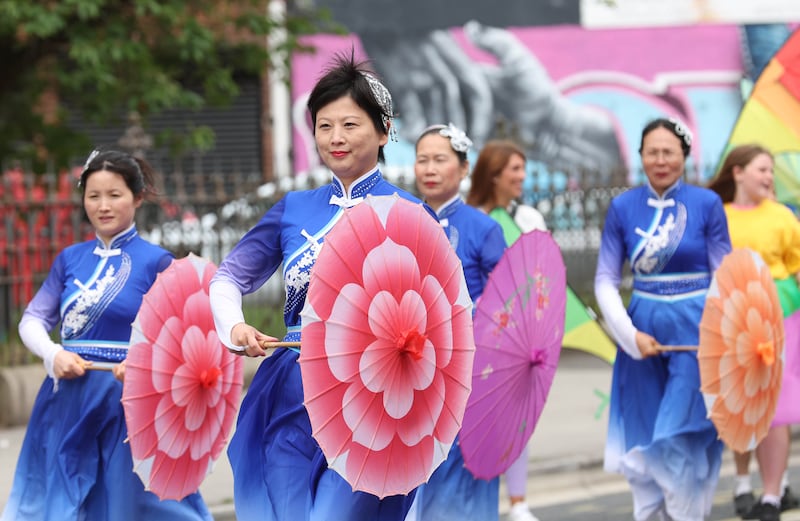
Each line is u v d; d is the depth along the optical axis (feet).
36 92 57.52
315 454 16.99
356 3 88.53
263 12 57.82
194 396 21.04
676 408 25.25
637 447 25.49
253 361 45.65
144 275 22.58
